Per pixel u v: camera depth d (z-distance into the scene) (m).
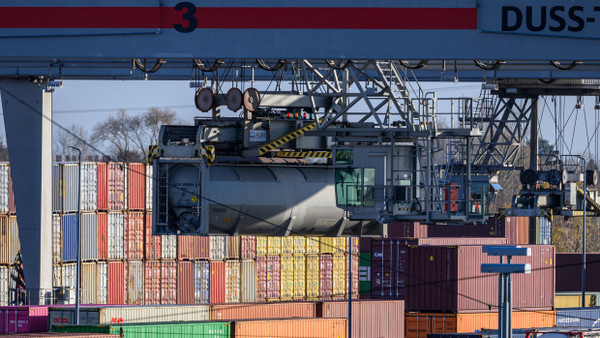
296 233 122.31
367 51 100.75
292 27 100.62
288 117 121.69
